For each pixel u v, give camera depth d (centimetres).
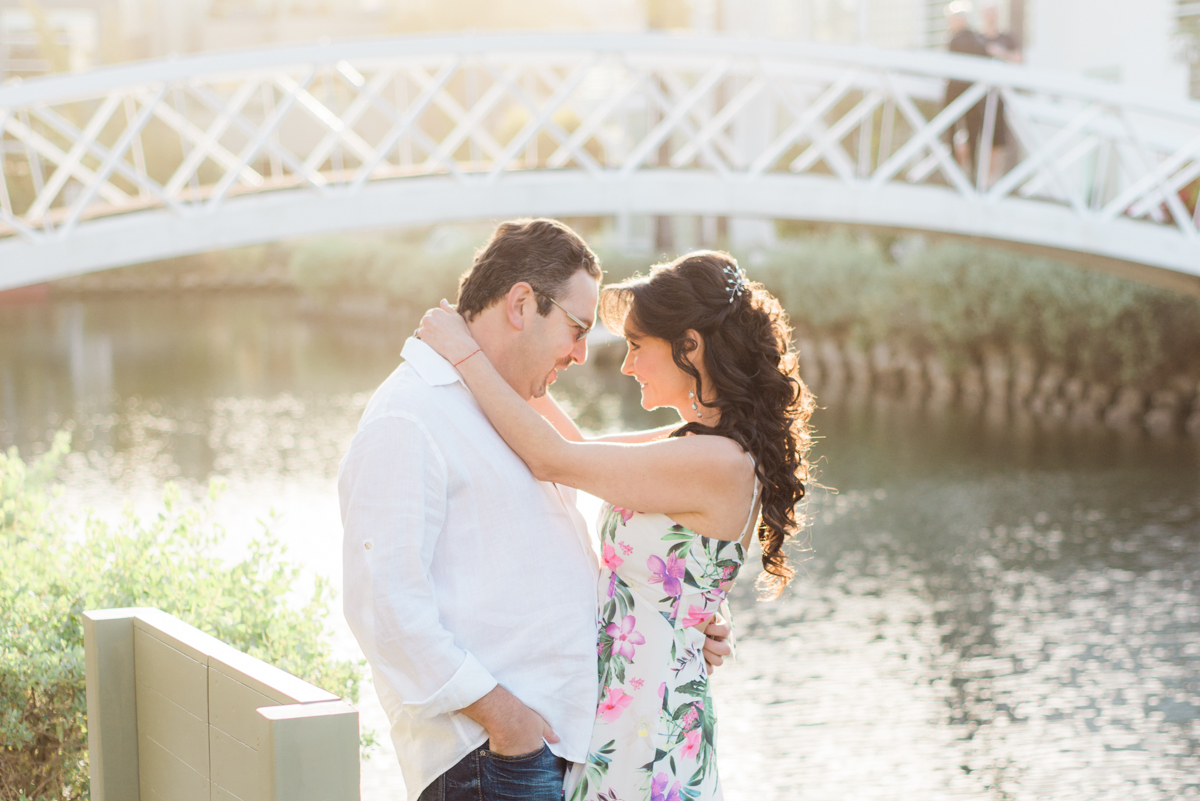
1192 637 760
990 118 1310
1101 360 1515
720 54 1387
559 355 201
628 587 207
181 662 187
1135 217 1337
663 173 1323
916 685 688
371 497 181
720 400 206
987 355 1680
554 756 193
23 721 261
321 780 151
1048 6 1738
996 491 1170
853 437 1462
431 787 188
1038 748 596
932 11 1966
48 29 4103
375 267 3161
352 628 183
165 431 1584
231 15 4997
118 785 204
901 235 2023
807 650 748
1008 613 813
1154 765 579
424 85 1342
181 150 4144
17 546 316
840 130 1448
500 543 191
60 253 1184
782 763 581
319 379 2116
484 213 1289
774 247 2072
